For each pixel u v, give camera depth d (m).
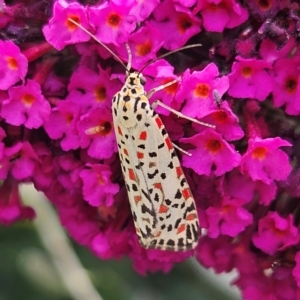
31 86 0.10
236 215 0.10
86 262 0.16
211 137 0.10
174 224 0.10
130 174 0.10
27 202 0.14
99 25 0.10
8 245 0.15
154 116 0.10
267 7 0.10
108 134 0.10
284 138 0.10
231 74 0.10
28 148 0.11
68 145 0.10
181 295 0.16
